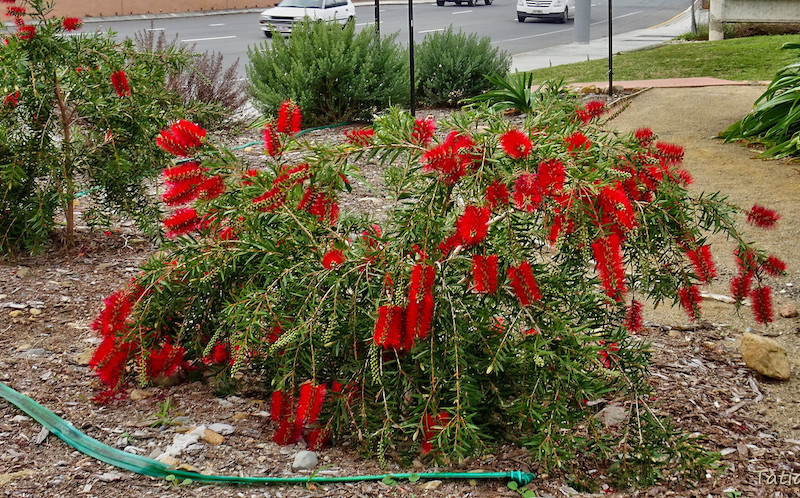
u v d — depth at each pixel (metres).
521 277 2.54
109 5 27.27
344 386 2.88
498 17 28.03
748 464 2.91
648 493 2.70
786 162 6.90
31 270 4.69
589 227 2.68
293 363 2.88
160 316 3.16
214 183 3.08
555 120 3.09
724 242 5.22
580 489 2.70
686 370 3.63
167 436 2.98
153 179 5.61
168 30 22.69
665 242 3.01
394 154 2.90
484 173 2.67
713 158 7.18
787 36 15.78
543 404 2.76
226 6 31.05
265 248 2.98
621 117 8.97
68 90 4.89
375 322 2.62
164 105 5.37
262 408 3.22
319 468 2.77
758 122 7.47
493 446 2.91
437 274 2.80
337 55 9.05
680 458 2.77
